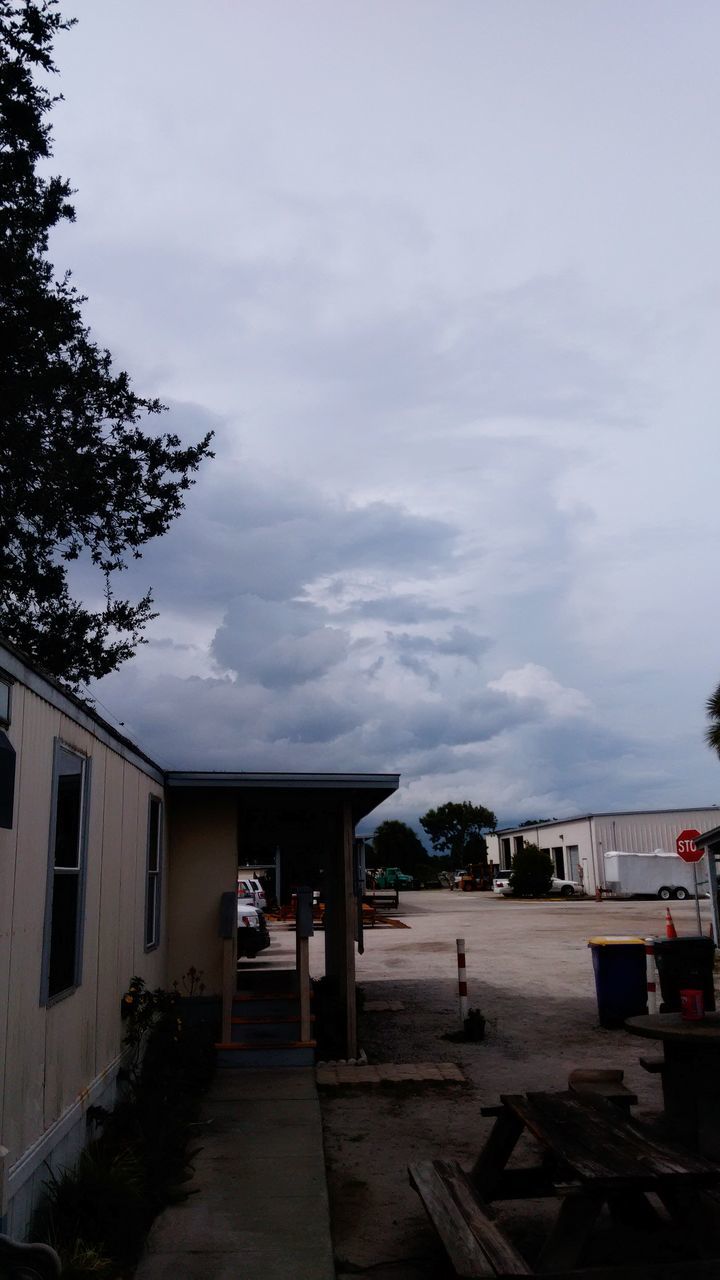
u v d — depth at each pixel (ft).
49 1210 15.92
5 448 46.11
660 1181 13.29
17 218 47.39
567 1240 13.53
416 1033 37.50
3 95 44.73
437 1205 14.58
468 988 49.70
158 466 52.44
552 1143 14.96
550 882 171.22
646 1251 15.35
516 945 72.28
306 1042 31.19
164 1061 27.37
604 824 170.09
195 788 33.73
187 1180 19.53
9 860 14.55
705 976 32.78
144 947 28.37
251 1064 30.96
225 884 34.94
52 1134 16.83
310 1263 15.51
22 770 15.38
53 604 56.24
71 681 58.75
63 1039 17.98
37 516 49.24
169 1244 16.33
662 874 151.12
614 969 38.01
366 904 117.08
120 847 24.23
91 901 20.72
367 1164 21.12
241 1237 16.62
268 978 41.42
